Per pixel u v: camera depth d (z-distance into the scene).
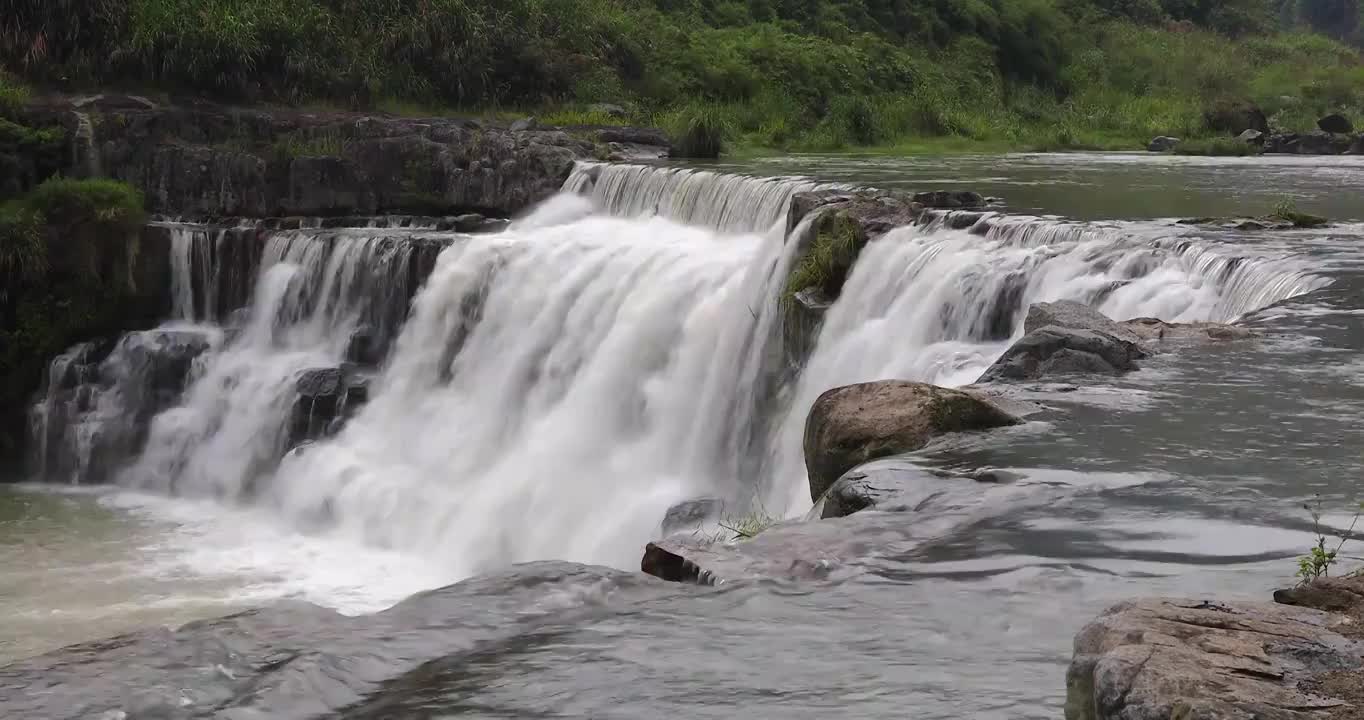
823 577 8.16
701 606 7.72
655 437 24.42
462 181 34.69
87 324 32.16
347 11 42.75
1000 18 67.44
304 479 27.56
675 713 6.29
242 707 6.37
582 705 6.41
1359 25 106.75
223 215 34.91
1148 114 59.56
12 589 22.83
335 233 31.97
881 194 25.11
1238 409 11.90
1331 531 8.67
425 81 41.97
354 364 30.28
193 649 6.98
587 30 47.09
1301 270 17.31
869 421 11.40
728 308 24.41
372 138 35.69
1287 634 5.80
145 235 32.78
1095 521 8.99
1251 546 8.44
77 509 28.33
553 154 34.28
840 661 6.86
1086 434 11.16
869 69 55.75
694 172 30.00
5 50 37.66
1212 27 82.88
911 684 6.55
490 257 29.19
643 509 22.50
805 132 48.09
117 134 35.03
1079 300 18.84
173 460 29.97
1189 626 5.84
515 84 43.56
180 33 38.34
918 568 8.26
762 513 18.28
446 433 27.70
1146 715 5.09
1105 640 5.79
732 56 51.16
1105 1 79.38
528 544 23.97
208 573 24.08
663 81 47.47
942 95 56.41
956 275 20.05
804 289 22.53
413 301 29.75
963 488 9.80
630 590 8.02
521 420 27.06
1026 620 7.37
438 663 6.96
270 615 7.54
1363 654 5.59
